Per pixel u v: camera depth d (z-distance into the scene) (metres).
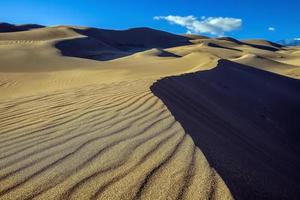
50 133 4.87
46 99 8.03
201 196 2.98
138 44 143.88
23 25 144.12
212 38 168.38
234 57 81.81
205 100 10.33
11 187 3.08
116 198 2.88
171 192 3.01
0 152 4.10
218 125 7.60
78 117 5.81
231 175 3.60
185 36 176.50
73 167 3.49
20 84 21.73
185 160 3.72
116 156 3.80
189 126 5.47
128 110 6.21
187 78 13.85
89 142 4.33
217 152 4.35
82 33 128.88
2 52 43.34
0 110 6.96
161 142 4.32
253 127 9.90
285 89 23.09
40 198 2.87
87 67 34.09
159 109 6.30
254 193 3.43
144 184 3.13
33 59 40.12
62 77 24.33
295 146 10.10
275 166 5.78
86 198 2.88
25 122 5.75
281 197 3.72
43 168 3.49
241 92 15.89
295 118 14.59
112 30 149.50
